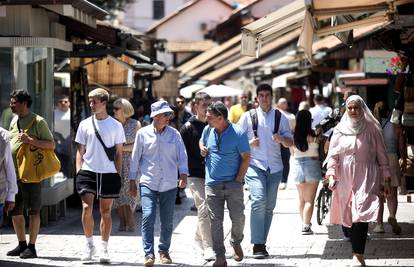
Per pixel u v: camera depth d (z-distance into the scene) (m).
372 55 42.34
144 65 43.06
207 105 22.25
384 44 27.94
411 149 26.25
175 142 21.23
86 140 21.80
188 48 126.75
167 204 21.27
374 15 23.44
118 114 27.11
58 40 28.30
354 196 20.44
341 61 60.88
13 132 22.47
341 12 20.64
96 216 30.56
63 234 26.38
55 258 22.27
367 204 20.27
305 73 63.09
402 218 28.39
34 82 27.95
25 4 27.39
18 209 22.38
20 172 22.12
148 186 21.03
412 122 25.08
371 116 20.83
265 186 22.23
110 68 43.69
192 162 22.25
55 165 22.55
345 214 20.58
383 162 20.69
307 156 25.78
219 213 20.73
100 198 21.64
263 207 22.12
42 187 27.70
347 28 22.80
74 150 33.19
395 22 21.81
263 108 22.47
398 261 21.19
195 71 96.75
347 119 20.92
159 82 64.50
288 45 83.56
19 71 27.88
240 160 20.73
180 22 150.50
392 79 38.00
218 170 20.66
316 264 21.33
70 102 32.66
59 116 29.08
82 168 21.78
